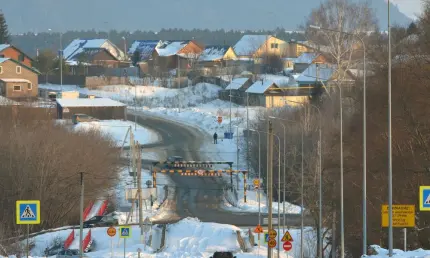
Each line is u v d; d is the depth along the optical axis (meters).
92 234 146.00
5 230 144.62
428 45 129.62
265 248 135.75
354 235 121.88
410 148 120.56
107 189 183.38
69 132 193.75
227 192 196.38
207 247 135.00
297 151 176.00
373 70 161.12
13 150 163.75
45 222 163.50
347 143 133.50
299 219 165.25
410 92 123.62
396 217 80.50
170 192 197.25
